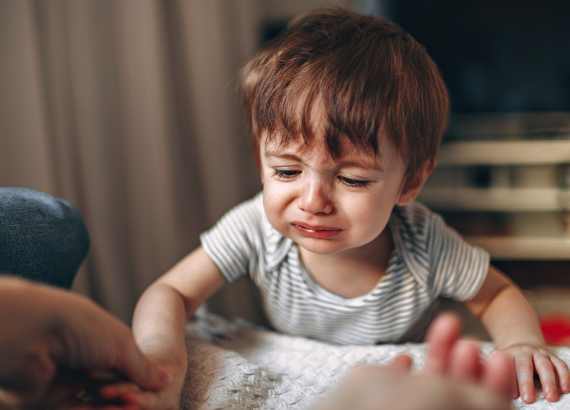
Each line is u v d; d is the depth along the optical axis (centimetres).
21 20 145
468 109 176
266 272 84
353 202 65
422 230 81
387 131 67
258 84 72
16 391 38
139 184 173
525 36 172
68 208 67
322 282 82
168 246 178
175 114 184
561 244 165
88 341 40
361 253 80
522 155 168
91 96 163
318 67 68
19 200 63
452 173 176
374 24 78
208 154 188
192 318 91
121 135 170
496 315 80
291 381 63
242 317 182
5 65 145
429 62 77
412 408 30
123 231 173
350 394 33
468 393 32
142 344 61
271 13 209
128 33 168
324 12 83
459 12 173
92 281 167
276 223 69
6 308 36
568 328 136
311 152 65
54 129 157
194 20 182
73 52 160
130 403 44
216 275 83
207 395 58
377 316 83
